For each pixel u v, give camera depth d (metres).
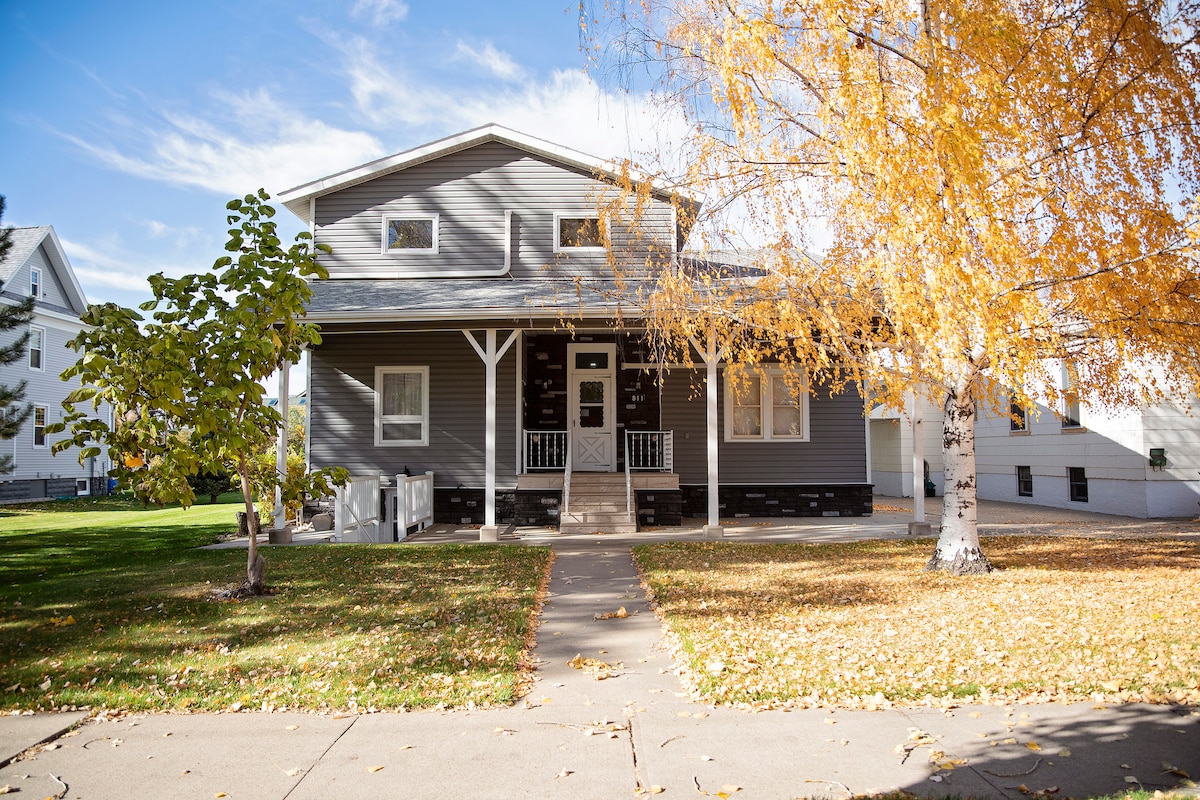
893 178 6.88
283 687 5.34
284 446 13.32
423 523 14.79
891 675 5.35
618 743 4.35
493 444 13.00
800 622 6.91
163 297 7.95
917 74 8.18
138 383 7.63
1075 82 7.10
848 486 16.55
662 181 9.41
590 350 16.69
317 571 9.95
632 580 9.39
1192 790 3.63
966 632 6.41
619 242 16.02
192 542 13.65
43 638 6.77
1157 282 6.91
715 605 7.68
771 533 13.63
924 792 3.67
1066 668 5.40
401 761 4.16
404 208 16.44
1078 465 17.31
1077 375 9.08
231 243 8.08
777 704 4.89
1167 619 6.62
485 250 16.31
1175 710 4.65
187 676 5.60
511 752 4.25
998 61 7.21
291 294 8.03
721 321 9.66
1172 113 6.91
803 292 8.76
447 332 15.77
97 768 4.10
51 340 29.23
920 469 13.19
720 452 16.61
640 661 5.99
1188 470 15.23
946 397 9.45
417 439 15.70
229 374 7.87
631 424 16.59
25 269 27.98
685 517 16.47
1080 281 7.13
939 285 6.84
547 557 10.98
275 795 3.77
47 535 15.41
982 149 6.80
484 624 7.02
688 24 8.63
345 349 15.80
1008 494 20.17
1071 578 8.59
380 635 6.67
